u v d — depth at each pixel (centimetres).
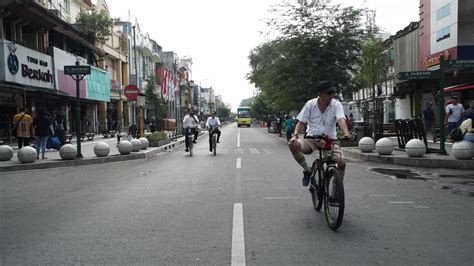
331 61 2609
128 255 489
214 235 563
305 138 655
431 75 1386
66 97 3247
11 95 2605
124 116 5228
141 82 6016
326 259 464
